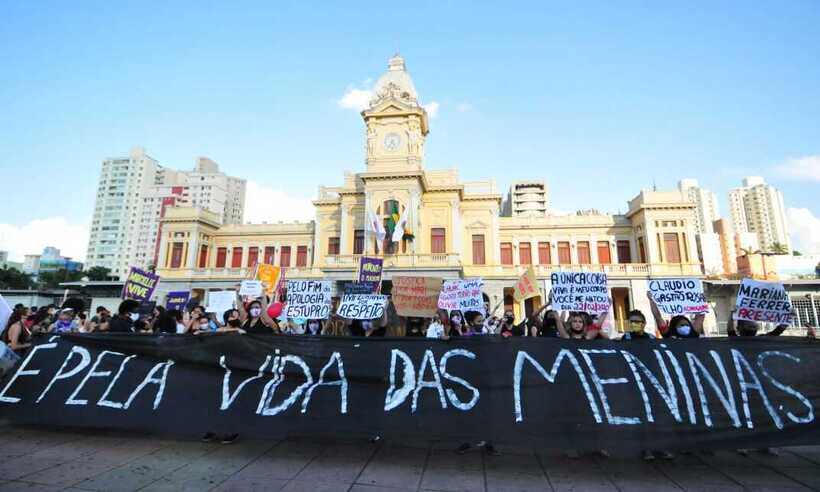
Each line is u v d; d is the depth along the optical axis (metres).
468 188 40.50
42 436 6.91
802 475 5.48
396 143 37.25
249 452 6.25
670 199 37.56
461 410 5.99
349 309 9.45
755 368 6.06
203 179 120.94
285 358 6.69
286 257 44.84
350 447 6.46
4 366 7.61
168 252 43.31
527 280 12.85
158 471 5.53
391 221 34.59
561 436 5.68
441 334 12.08
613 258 40.41
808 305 35.38
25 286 74.19
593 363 6.16
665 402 5.85
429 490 5.01
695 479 5.35
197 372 6.82
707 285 35.69
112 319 8.85
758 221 117.81
